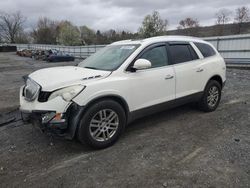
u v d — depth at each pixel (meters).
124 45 4.87
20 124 5.31
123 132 4.69
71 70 4.38
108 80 3.98
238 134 4.49
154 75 4.52
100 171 3.39
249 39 15.34
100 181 3.17
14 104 7.07
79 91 3.67
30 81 4.19
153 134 4.58
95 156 3.81
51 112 3.62
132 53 4.41
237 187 2.96
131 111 4.32
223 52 17.06
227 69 14.59
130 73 4.26
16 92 8.92
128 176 3.25
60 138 4.02
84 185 3.10
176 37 5.25
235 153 3.77
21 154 3.96
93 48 34.75
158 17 41.09
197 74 5.28
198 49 5.50
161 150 3.93
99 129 3.95
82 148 4.10
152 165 3.50
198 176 3.19
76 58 37.84
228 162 3.51
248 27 62.06
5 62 29.97
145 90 4.42
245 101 6.69
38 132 4.82
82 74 4.02
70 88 3.70
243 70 13.86
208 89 5.60
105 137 4.03
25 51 46.06
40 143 4.34
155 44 4.72
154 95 4.57
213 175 3.20
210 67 5.58
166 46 4.89
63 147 4.16
